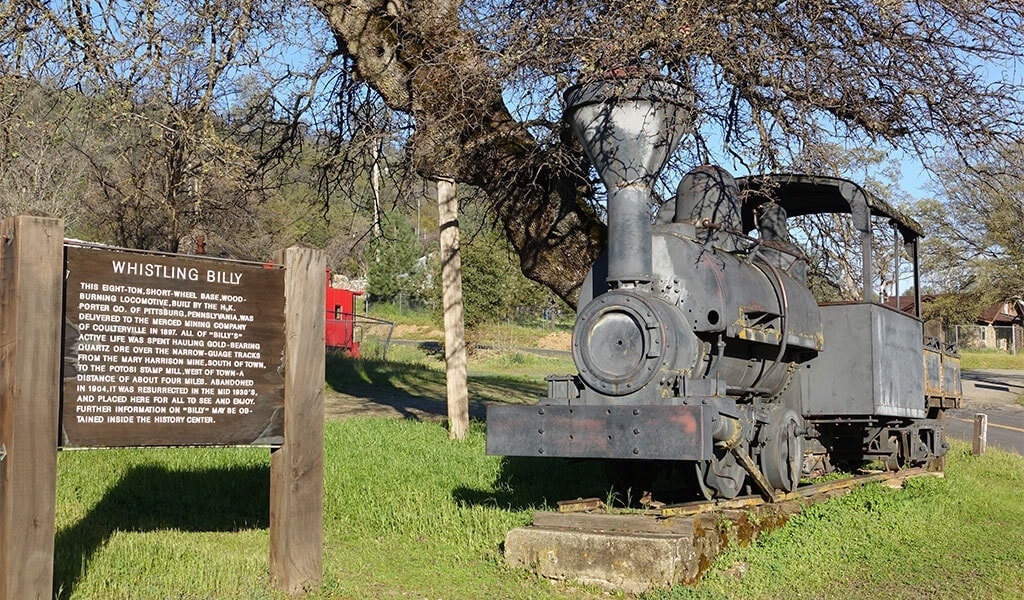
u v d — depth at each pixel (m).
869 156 12.80
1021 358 51.16
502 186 13.23
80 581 6.27
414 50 13.15
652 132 8.54
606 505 8.17
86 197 16.89
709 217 9.38
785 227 11.02
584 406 7.86
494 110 13.12
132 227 14.74
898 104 11.16
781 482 9.39
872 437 12.19
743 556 7.43
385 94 13.62
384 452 11.63
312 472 6.41
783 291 9.53
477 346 41.31
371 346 32.53
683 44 10.22
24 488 5.07
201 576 6.52
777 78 10.57
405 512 8.77
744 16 10.66
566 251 13.20
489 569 7.21
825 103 11.16
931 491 10.91
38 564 5.10
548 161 11.98
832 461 12.75
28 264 5.17
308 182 16.95
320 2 13.19
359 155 14.46
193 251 14.59
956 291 44.06
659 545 6.67
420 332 48.78
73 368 5.47
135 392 5.68
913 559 7.95
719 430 7.81
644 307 8.02
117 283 5.64
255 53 12.20
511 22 11.29
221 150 11.52
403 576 7.04
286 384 6.31
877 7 10.79
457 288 13.91
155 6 11.02
